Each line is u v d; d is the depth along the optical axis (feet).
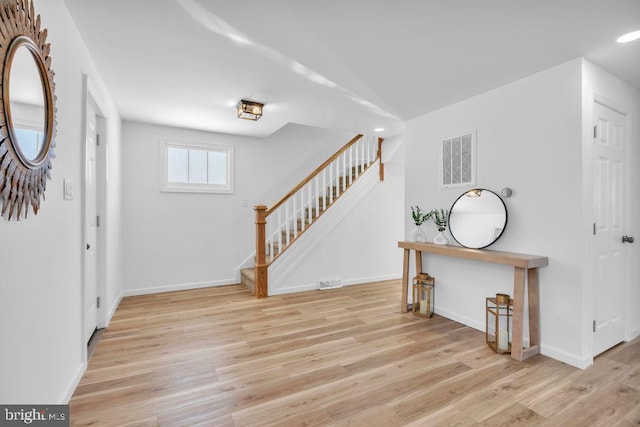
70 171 6.02
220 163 15.34
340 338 8.96
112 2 5.50
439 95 9.81
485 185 9.43
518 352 7.62
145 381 6.66
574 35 6.49
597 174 7.80
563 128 7.66
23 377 4.17
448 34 6.54
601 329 7.94
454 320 10.40
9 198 3.68
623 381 6.72
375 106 10.84
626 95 8.74
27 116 4.04
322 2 5.52
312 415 5.59
